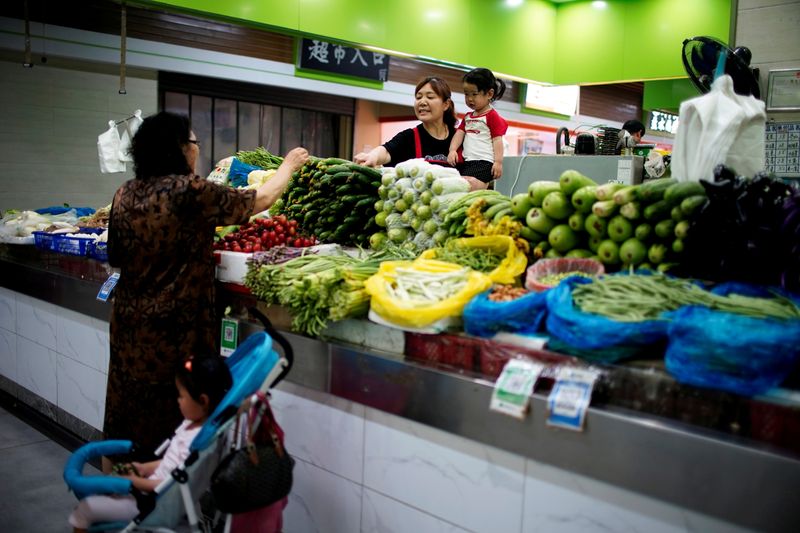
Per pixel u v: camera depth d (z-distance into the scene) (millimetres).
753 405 1618
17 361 4777
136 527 2076
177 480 2025
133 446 2357
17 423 4426
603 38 8711
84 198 6414
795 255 1951
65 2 5859
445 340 2180
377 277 2404
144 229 2588
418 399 2170
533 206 2568
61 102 6129
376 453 2381
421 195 2998
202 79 7102
